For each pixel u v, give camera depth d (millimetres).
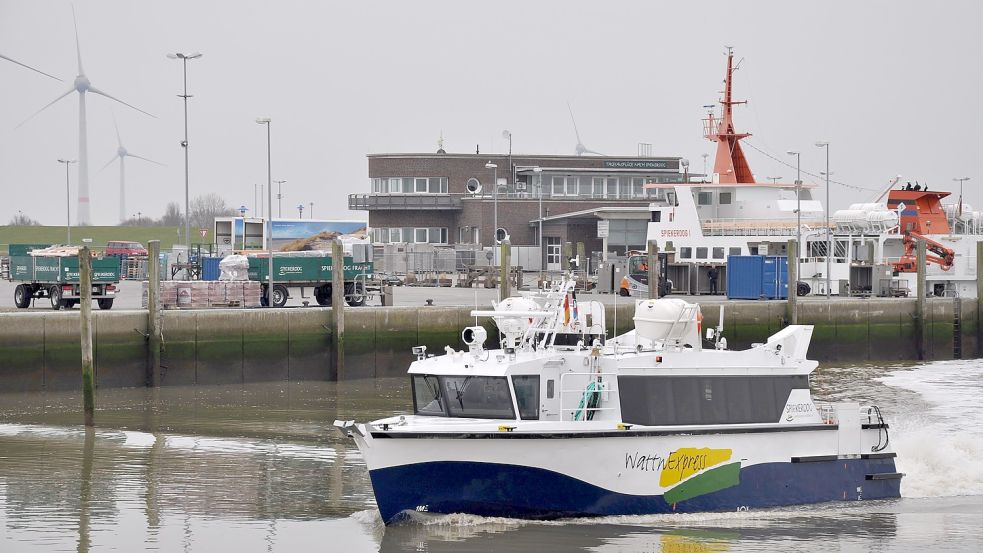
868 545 78750
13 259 187375
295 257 196125
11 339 143000
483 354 82250
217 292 174375
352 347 165625
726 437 84688
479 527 80312
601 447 80188
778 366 87750
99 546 75938
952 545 79062
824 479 89125
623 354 84125
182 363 154125
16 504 86875
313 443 113438
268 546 76312
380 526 81062
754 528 82562
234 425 123875
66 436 116438
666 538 78938
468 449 77938
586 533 79375
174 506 86750
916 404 144625
